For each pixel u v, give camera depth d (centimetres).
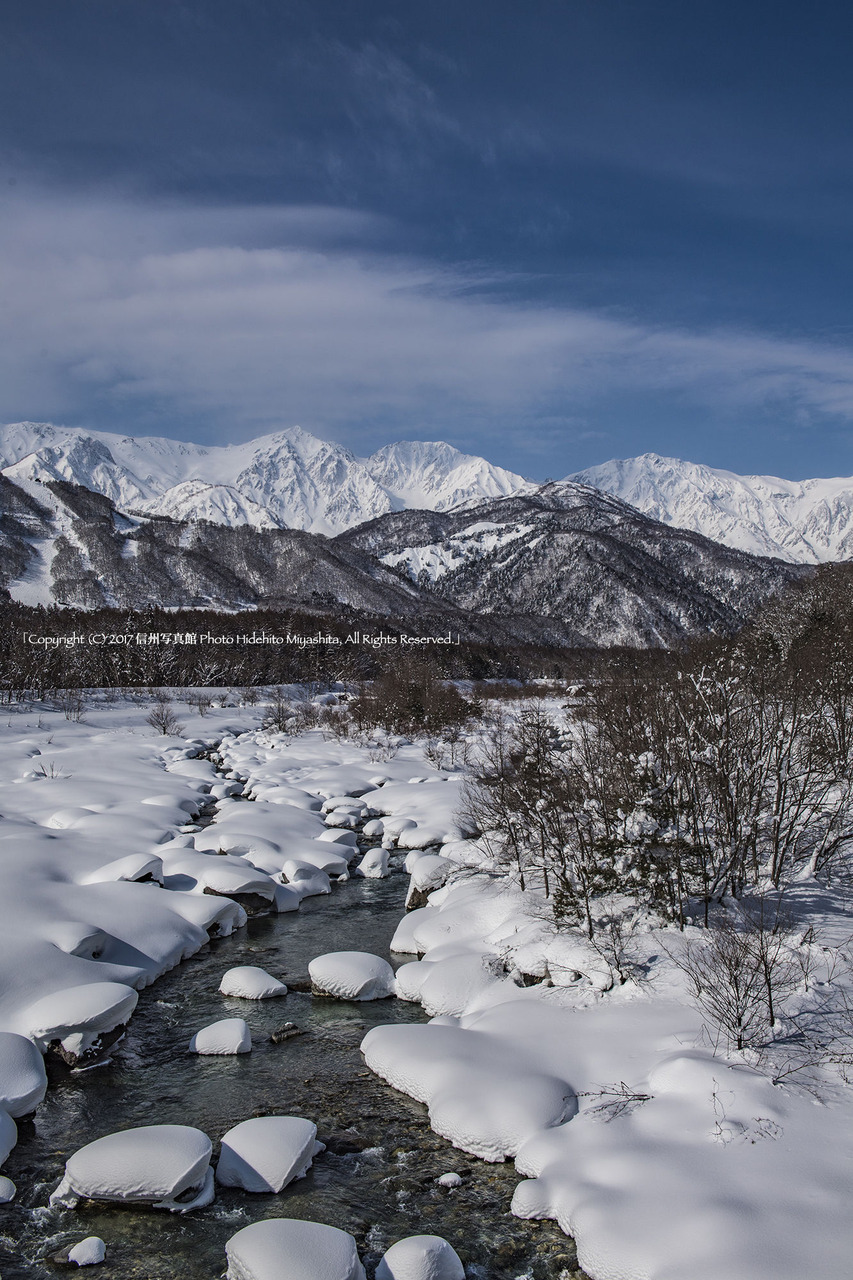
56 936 1018
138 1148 660
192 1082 834
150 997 1036
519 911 1112
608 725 1352
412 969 1036
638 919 980
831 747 1148
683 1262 515
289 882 1452
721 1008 760
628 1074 731
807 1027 736
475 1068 771
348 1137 734
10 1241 617
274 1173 668
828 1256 501
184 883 1366
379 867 1565
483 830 1429
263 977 1047
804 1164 581
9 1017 878
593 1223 565
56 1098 805
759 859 1094
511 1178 667
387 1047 848
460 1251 593
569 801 1164
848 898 987
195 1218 636
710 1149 611
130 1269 585
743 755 1062
